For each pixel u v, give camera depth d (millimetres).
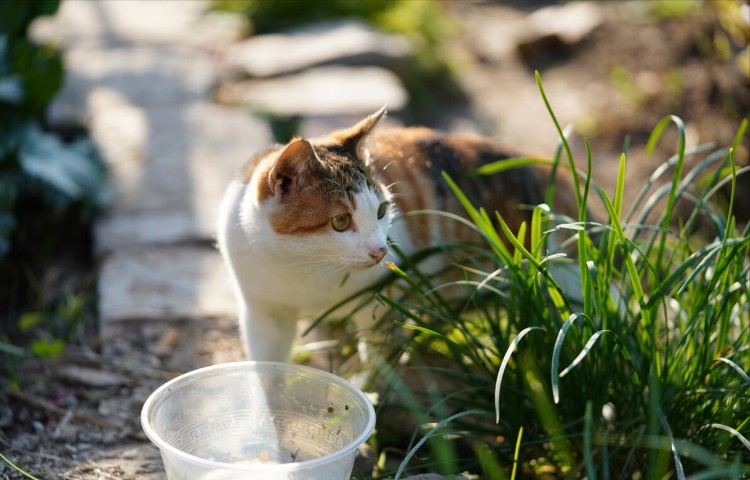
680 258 3498
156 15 8062
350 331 3627
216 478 2357
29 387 3398
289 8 7879
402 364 3268
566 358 2760
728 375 2814
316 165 2791
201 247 4391
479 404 2887
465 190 3355
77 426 3154
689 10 6699
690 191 4832
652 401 2465
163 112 5820
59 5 5352
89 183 4625
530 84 6941
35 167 4375
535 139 6039
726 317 2852
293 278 2941
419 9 7824
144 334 3727
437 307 3066
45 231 4672
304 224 2803
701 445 2719
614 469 2869
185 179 4961
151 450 3025
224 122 5672
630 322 2951
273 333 3166
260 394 2789
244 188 3008
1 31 5047
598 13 7594
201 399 2717
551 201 3164
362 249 2811
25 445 3027
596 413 2789
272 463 2734
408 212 3193
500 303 3117
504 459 2883
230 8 7996
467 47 7699
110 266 4188
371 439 3039
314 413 2771
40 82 4922
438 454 2646
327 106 5898
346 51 6715
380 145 3322
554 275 3340
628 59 6746
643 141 5602
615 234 2779
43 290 4293
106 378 3451
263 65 6641
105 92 6098
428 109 6605
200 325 3797
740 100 5324
